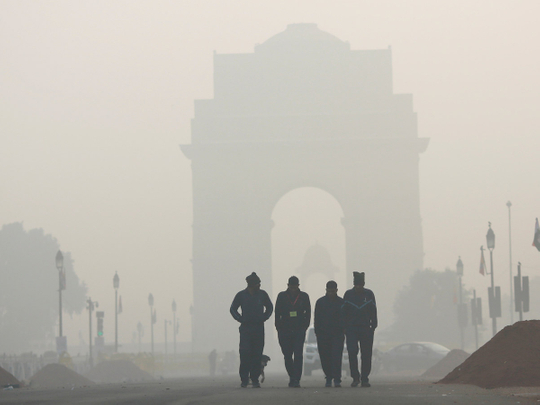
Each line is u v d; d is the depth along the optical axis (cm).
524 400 2798
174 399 2869
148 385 4362
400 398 2844
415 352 10925
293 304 3822
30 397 3244
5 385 5500
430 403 2644
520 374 3722
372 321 3822
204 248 19838
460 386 3700
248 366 3788
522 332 4078
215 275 19725
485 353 4078
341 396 2953
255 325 3775
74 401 2891
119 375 10819
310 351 8338
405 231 19588
